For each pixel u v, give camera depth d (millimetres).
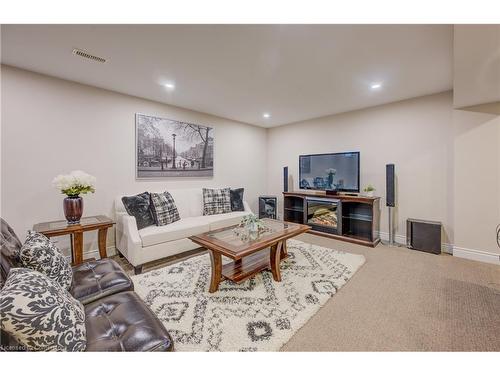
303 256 2953
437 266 2672
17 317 788
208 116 4309
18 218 2451
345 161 3955
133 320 1150
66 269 1476
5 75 2342
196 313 1775
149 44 1980
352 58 2242
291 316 1731
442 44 1992
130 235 2594
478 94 2432
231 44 1989
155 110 3551
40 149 2561
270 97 3389
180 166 3869
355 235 3793
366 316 1758
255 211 5348
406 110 3502
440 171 3227
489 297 2008
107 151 3064
